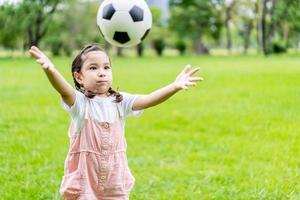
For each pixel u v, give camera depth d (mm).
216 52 60156
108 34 4359
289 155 6711
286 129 8359
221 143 7559
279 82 15484
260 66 24484
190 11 51469
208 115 9906
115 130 3629
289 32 47000
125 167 3680
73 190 3568
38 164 6215
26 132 8133
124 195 3641
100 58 3588
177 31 52469
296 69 21453
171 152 7121
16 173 5750
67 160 3652
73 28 43125
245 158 6680
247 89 13906
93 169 3570
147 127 8992
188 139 7988
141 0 4410
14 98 12445
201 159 6750
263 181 5613
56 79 3338
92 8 43250
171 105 11289
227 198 5062
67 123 9211
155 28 50469
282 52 45375
